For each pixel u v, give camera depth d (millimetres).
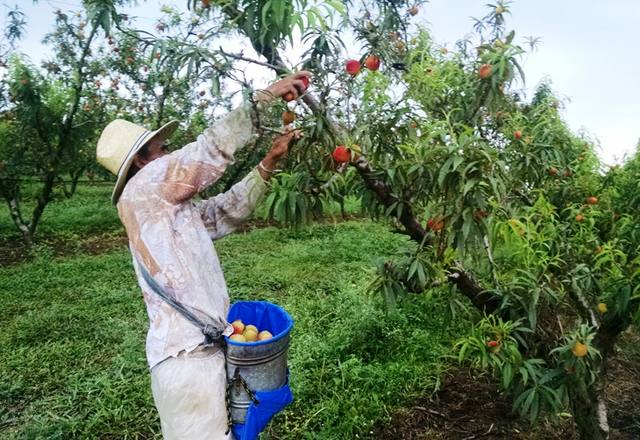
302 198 1970
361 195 2203
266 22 1771
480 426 3014
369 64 1943
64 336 4340
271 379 1817
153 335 1734
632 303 2311
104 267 6340
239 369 1775
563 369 2143
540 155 2420
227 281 5617
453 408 3193
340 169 2020
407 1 2660
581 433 2484
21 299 5238
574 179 2725
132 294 5277
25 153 7629
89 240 8281
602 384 2480
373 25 2141
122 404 3223
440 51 2525
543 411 2871
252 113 1727
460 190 1729
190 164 1721
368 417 3033
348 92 1868
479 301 2334
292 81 1742
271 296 5195
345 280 5414
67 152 8031
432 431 2980
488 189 1798
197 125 8016
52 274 6059
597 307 2438
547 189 2717
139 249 1719
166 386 1697
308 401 3227
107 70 7641
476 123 2322
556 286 2256
